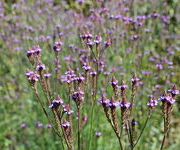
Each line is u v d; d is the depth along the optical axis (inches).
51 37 237.5
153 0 298.2
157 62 228.7
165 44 291.6
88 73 132.7
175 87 108.2
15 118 235.1
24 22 283.4
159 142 213.2
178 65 267.3
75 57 199.0
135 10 271.9
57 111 111.9
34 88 119.8
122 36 223.5
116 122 106.3
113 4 257.8
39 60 126.0
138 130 192.9
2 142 220.2
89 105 171.9
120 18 216.2
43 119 195.8
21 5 306.8
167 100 103.9
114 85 115.7
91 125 140.9
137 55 222.8
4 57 267.9
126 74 213.8
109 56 225.5
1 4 314.0
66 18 277.0
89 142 142.0
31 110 227.9
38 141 212.5
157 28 290.7
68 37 236.2
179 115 234.1
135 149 175.8
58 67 170.9
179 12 317.7
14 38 269.9
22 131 220.2
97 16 210.4
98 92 193.0
